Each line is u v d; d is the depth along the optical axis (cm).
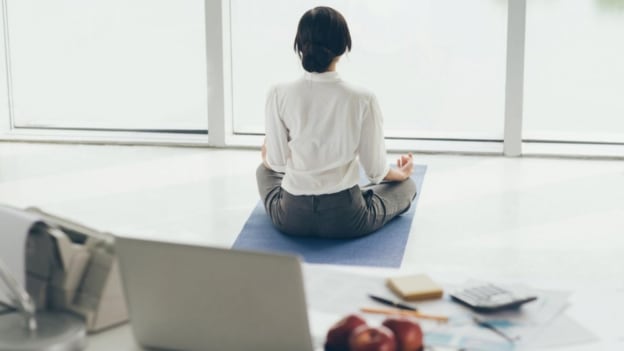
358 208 413
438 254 396
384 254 397
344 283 204
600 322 183
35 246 181
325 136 401
